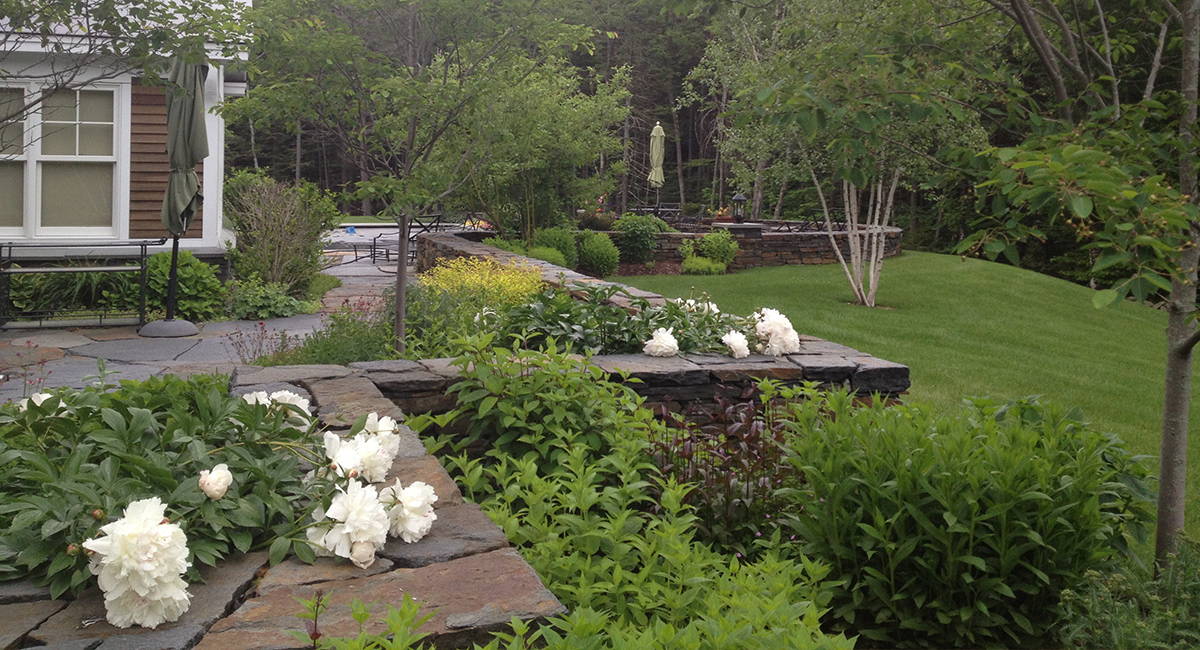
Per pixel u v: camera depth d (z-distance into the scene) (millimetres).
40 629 1749
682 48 41438
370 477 2564
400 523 2252
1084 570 3344
